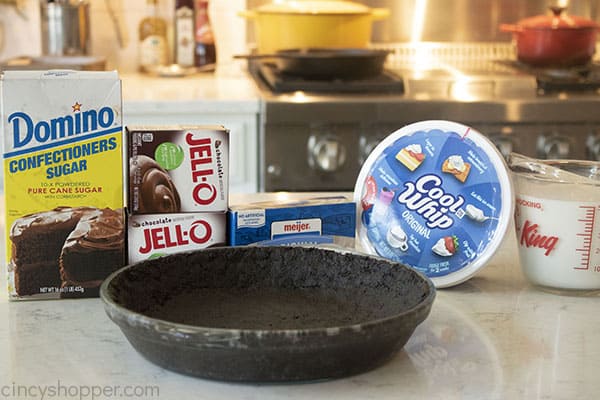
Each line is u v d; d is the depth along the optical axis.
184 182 1.09
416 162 1.17
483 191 1.13
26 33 3.07
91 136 1.04
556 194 1.09
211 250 1.01
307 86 2.52
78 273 1.07
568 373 0.87
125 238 1.08
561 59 2.84
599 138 2.49
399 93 2.53
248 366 0.81
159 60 3.07
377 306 0.97
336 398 0.81
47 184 1.04
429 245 1.15
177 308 0.96
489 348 0.93
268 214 1.12
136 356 0.90
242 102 2.45
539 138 2.49
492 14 3.16
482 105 2.44
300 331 0.79
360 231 1.20
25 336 0.95
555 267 1.10
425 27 3.16
